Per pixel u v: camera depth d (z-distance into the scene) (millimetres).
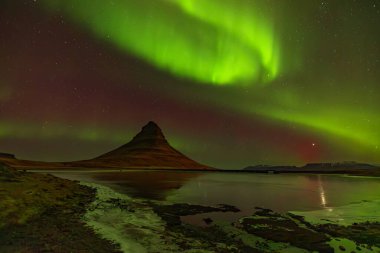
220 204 31828
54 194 27844
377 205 31875
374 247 16328
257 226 20891
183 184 59125
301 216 24719
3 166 33625
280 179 88312
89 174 83062
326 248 16016
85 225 18797
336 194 44375
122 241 15945
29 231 15930
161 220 22250
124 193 39094
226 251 15180
